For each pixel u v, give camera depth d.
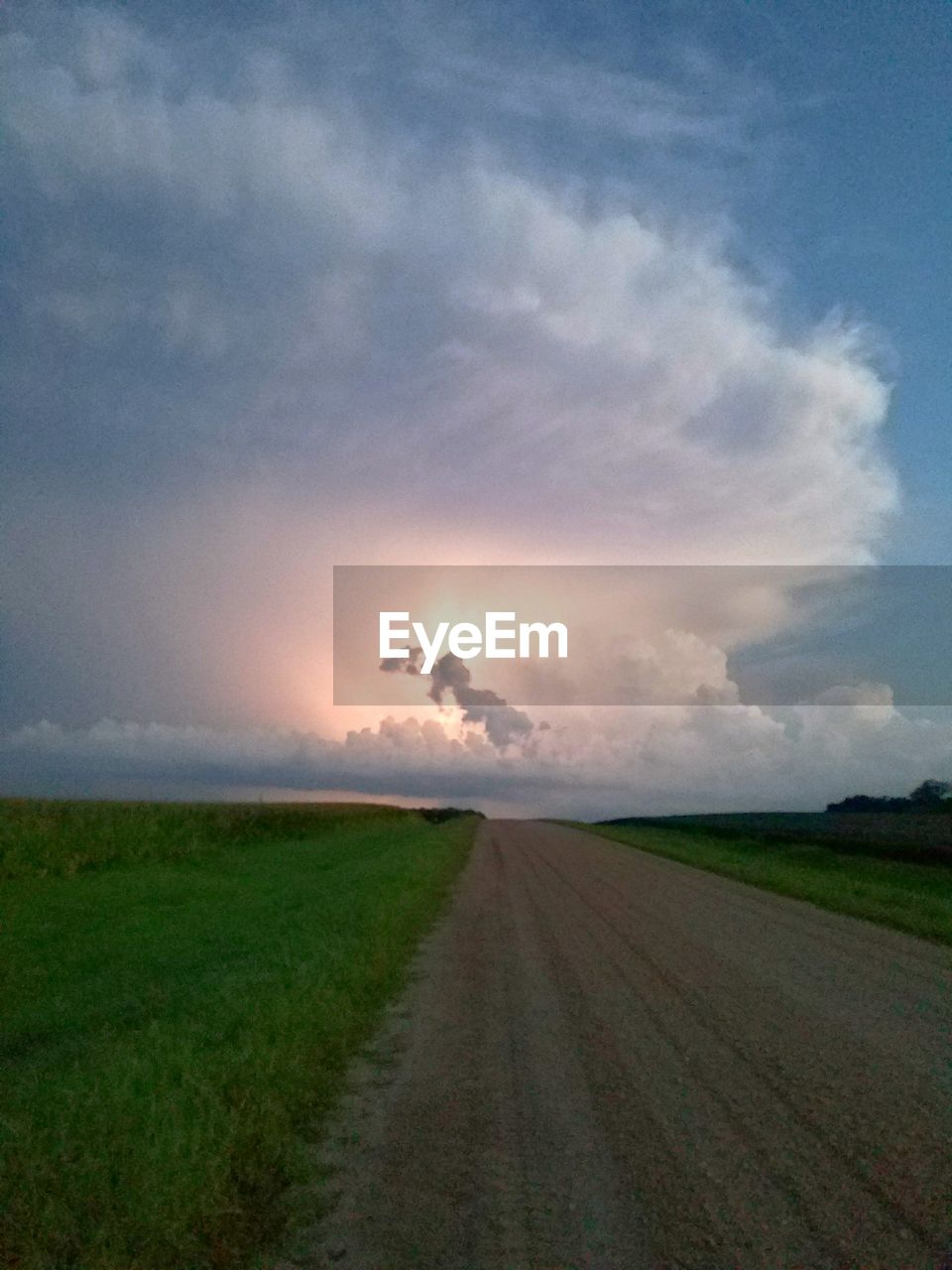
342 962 10.79
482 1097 7.21
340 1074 7.81
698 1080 7.61
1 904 17.48
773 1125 6.56
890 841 36.06
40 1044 8.65
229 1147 5.58
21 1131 5.51
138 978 11.23
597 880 24.59
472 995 10.74
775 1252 4.79
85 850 22.97
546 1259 4.75
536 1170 5.83
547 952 13.60
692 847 39.16
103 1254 4.54
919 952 13.70
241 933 14.14
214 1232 4.93
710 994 10.73
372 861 25.84
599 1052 8.42
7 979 11.48
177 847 26.11
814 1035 8.95
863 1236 4.95
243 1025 7.91
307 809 40.88
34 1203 4.82
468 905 18.95
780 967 12.37
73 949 13.34
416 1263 4.73
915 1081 7.54
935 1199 5.38
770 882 23.45
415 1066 8.04
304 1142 6.30
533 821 96.69
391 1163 5.95
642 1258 4.75
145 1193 4.93
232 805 33.00
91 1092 6.16
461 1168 5.87
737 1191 5.50
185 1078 6.45
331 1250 4.87
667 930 15.73
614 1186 5.59
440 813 98.12
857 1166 5.84
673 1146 6.19
